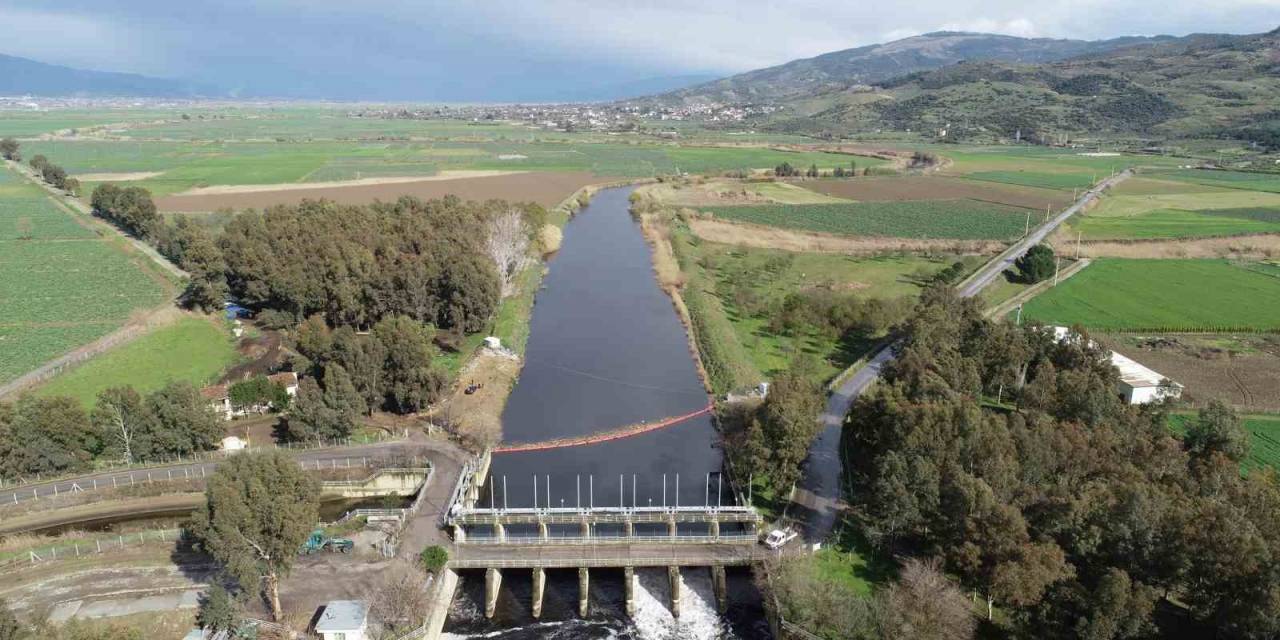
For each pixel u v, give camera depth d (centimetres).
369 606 8000
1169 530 7356
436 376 12800
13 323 16538
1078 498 8062
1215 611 6919
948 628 7369
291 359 14388
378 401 12950
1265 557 6725
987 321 14112
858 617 7644
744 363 15312
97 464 11081
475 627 8600
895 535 9069
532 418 13488
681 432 13100
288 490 7950
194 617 7738
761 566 8981
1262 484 8631
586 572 9025
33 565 8550
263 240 18288
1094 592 6956
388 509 10244
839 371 15050
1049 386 11575
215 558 7725
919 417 9688
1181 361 15188
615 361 16262
